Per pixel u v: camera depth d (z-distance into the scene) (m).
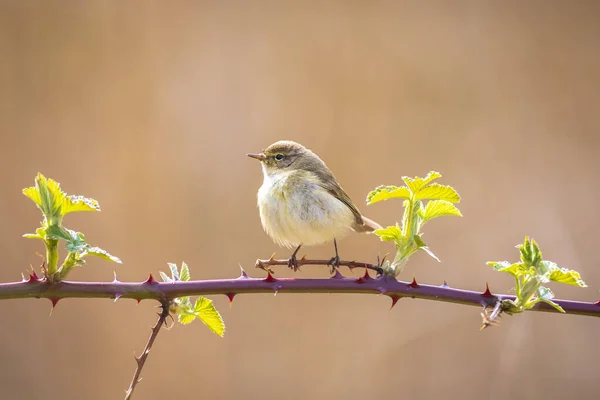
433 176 5.07
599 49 15.48
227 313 13.14
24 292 4.65
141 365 4.63
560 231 14.52
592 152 15.07
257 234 13.98
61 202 4.71
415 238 5.14
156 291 4.85
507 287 14.06
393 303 5.07
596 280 14.18
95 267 13.38
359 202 14.52
